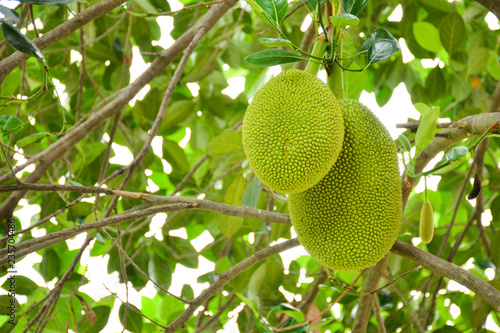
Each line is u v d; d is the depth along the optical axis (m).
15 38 2.11
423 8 3.74
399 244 2.28
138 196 2.28
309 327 2.82
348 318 3.36
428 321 3.13
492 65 3.61
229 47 4.11
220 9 2.91
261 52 2.26
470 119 2.38
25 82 3.16
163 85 4.03
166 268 3.63
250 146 2.18
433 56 3.64
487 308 3.16
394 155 2.24
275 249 2.49
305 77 2.20
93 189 2.25
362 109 2.24
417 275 3.62
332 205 2.21
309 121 2.13
